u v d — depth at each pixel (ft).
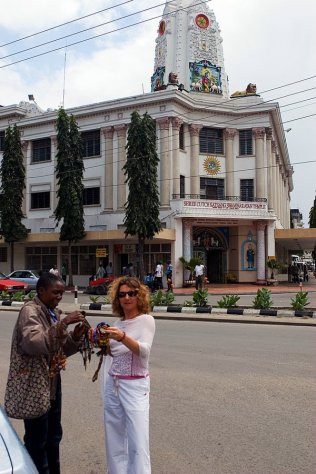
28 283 94.02
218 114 121.80
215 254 121.19
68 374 27.17
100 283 95.91
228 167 122.31
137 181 98.58
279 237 115.65
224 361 29.19
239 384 23.85
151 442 16.60
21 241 119.65
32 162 131.23
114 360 12.29
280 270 137.69
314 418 18.70
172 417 19.12
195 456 15.40
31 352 11.59
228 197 121.60
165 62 134.21
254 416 19.07
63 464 15.20
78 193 110.52
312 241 131.54
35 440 12.34
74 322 12.00
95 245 118.62
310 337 38.42
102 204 120.98
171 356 30.83
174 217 108.27
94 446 16.61
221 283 119.03
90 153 124.26
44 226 123.85
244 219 111.65
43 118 128.06
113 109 119.34
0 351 33.68
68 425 18.63
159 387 23.50
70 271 111.55
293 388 23.02
